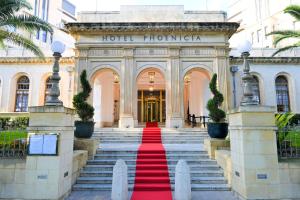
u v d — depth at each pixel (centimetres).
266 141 638
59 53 700
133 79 1738
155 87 2566
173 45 1755
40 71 2014
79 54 1755
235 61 1967
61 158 641
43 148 631
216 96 988
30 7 1203
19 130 704
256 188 616
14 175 634
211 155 907
